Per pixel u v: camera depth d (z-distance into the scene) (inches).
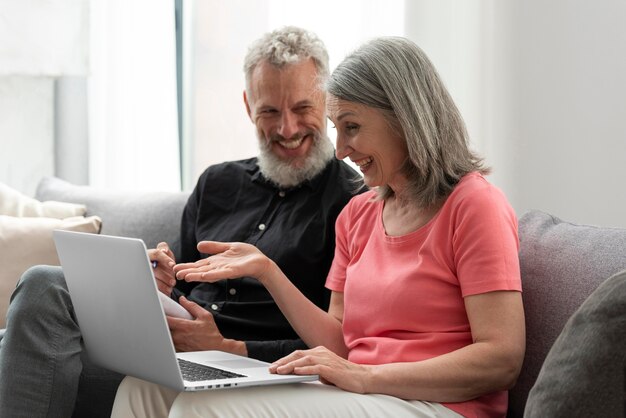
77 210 118.0
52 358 82.4
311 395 68.4
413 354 73.8
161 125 141.6
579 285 74.1
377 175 78.1
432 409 69.2
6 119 142.4
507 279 70.7
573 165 114.8
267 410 66.8
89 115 143.6
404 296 75.1
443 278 74.2
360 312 78.9
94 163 143.3
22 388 81.4
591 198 113.7
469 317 71.6
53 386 82.6
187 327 88.4
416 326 74.8
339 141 78.5
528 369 76.4
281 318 95.0
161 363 68.7
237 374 71.4
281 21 134.6
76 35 141.1
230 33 138.3
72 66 141.1
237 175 104.6
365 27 128.4
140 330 70.3
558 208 116.1
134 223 116.3
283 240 96.3
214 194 104.6
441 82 78.3
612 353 51.9
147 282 67.9
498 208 73.5
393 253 78.4
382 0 127.6
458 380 69.1
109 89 141.6
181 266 85.0
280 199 100.7
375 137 76.7
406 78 76.0
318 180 98.7
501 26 119.3
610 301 53.4
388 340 75.6
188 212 106.5
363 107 76.2
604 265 73.3
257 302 95.7
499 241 71.8
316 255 95.0
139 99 141.6
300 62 97.5
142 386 73.9
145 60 141.3
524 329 71.2
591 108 113.1
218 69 139.2
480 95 121.1
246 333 95.3
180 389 67.3
